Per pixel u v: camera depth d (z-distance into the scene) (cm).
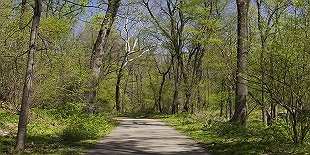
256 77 1176
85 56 2395
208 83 3700
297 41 1102
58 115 2058
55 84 1989
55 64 1869
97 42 2303
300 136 1178
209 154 1137
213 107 3641
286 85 1108
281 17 1123
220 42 2153
